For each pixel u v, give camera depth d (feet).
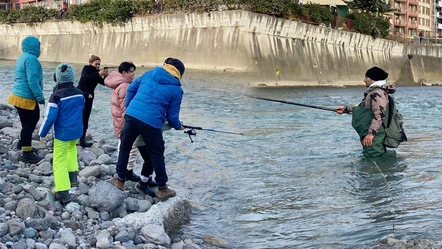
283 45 135.23
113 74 26.22
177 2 136.05
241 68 122.42
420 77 208.23
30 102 26.37
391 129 32.07
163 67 22.48
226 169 29.94
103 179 25.31
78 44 164.55
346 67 163.22
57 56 170.50
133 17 147.02
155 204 21.58
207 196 25.04
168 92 21.95
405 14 284.41
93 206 20.62
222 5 127.34
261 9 127.95
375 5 181.98
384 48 187.83
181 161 32.07
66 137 21.30
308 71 143.74
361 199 23.43
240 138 40.63
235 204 23.70
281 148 36.52
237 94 80.94
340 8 179.22
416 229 18.76
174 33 137.28
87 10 157.58
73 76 22.49
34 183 23.18
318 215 21.52
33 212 18.94
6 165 25.26
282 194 24.89
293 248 18.13
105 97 63.87
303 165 30.81
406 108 73.15
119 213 20.92
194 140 38.81
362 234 18.81
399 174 27.81
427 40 223.51
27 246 16.74
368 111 32.50
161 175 22.17
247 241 19.34
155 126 21.70
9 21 186.50
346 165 30.42
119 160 22.81
